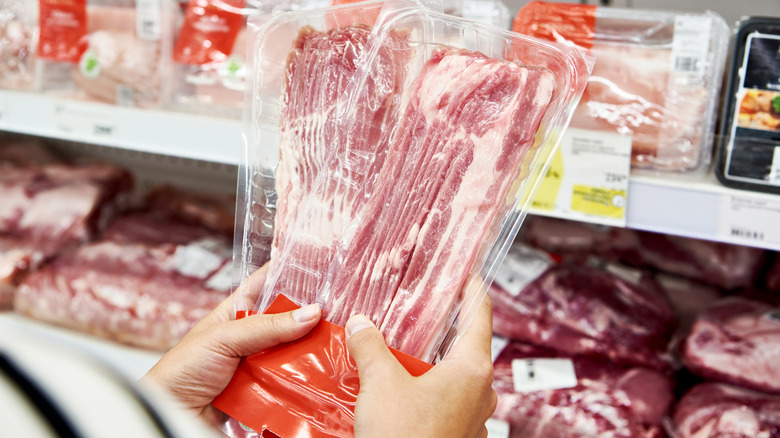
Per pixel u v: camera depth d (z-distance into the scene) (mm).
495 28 808
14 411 275
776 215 959
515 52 812
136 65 1384
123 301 1533
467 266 748
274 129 940
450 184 747
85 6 1418
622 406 1246
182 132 1243
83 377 300
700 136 1077
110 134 1312
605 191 1042
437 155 751
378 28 792
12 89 1505
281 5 1317
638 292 1419
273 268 880
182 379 795
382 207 782
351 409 747
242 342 787
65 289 1579
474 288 780
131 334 1524
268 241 948
